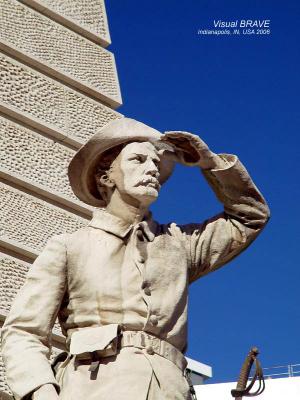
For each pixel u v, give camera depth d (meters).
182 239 7.33
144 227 7.19
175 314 7.00
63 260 7.11
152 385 6.72
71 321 7.02
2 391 8.83
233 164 7.21
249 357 7.41
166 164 7.48
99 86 11.02
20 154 10.06
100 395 6.65
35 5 11.03
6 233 9.63
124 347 6.81
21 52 10.53
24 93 10.35
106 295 6.95
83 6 11.48
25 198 9.92
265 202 7.35
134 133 7.30
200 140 7.17
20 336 6.95
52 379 6.75
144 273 7.03
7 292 9.37
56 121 10.44
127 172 7.22
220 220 7.38
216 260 7.35
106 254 7.11
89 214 10.27
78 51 11.12
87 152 7.32
